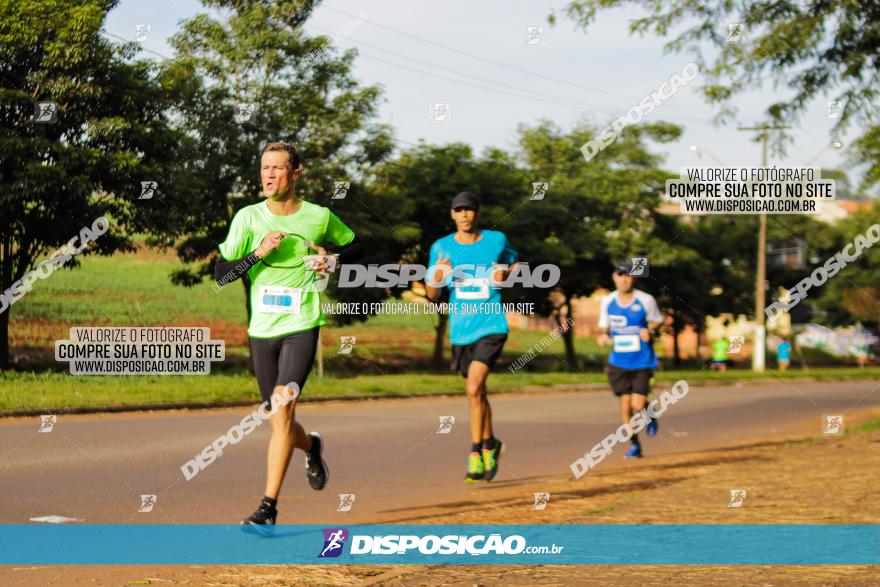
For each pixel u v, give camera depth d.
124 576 4.61
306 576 4.55
